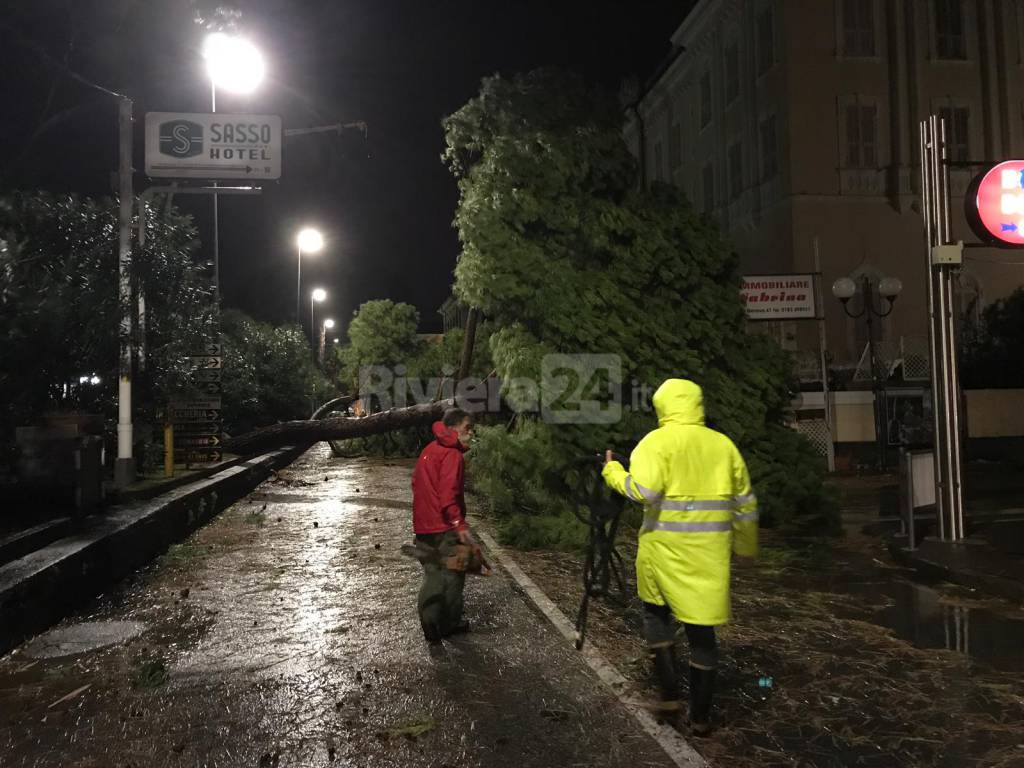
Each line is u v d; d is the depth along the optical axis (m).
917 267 26.75
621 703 4.66
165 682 5.06
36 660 5.50
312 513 12.37
